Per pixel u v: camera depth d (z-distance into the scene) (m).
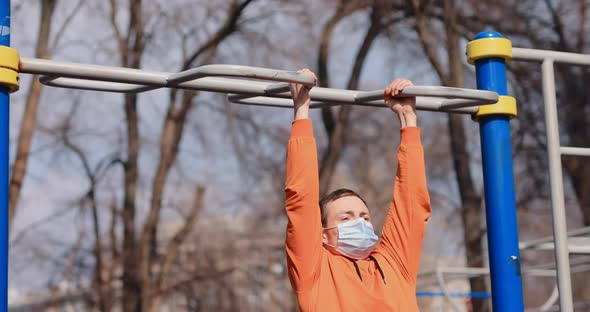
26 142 22.69
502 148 5.35
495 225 5.30
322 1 25.28
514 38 23.89
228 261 29.19
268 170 28.55
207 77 4.77
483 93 4.86
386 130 29.14
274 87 4.82
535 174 23.41
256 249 30.30
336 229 4.65
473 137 25.48
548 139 5.38
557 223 5.28
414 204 4.74
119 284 28.59
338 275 4.43
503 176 5.32
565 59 5.46
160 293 26.16
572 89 22.97
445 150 27.73
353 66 24.95
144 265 25.45
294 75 4.45
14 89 4.29
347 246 4.58
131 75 4.52
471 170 23.91
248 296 30.23
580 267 9.43
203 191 27.17
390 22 24.59
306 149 4.47
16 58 4.26
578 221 26.33
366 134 29.11
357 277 4.46
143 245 25.53
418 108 5.26
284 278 30.69
